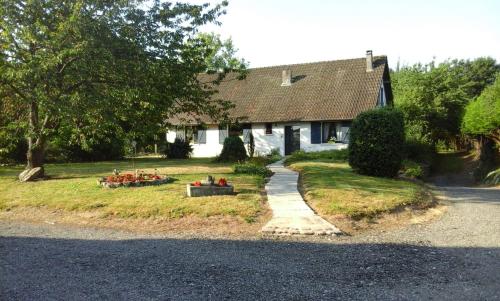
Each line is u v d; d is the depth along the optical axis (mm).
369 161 16812
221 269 6836
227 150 24984
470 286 5996
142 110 17438
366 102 30891
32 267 7027
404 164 23469
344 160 24000
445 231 9477
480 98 31812
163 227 10016
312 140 31688
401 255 7590
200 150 35281
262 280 6305
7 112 20578
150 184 14242
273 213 10516
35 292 5863
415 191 13703
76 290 5934
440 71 42812
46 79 14531
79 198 12516
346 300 5535
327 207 10906
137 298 5625
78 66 14945
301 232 9164
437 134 43875
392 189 13648
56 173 19047
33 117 16609
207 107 18984
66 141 26062
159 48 16875
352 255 7609
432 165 37312
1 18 14430
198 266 7004
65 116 14961
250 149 29703
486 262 7105
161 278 6410
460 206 12883
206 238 8945
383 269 6797
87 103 15078
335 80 33875
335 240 8703
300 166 20109
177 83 16906
